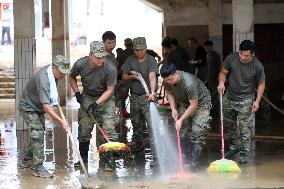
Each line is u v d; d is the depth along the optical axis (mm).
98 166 11188
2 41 35594
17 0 15500
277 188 9375
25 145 13750
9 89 25828
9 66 29328
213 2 22391
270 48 22547
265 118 17781
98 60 10438
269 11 22438
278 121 17109
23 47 15633
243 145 11328
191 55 23078
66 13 23609
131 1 38875
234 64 11172
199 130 10641
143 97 11953
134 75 11852
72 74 10984
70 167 11172
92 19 38688
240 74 11133
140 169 10953
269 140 14039
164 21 23250
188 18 23109
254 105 11141
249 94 11273
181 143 11031
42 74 9984
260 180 9922
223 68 11391
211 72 18766
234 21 14961
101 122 11102
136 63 11930
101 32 38594
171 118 17672
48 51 33625
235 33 14945
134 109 12094
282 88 22297
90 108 10711
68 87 24609
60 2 23078
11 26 35750
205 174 10414
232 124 11641
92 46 10438
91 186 9570
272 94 22281
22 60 15648
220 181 9867
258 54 22578
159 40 36938
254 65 11047
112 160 10594
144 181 9945
